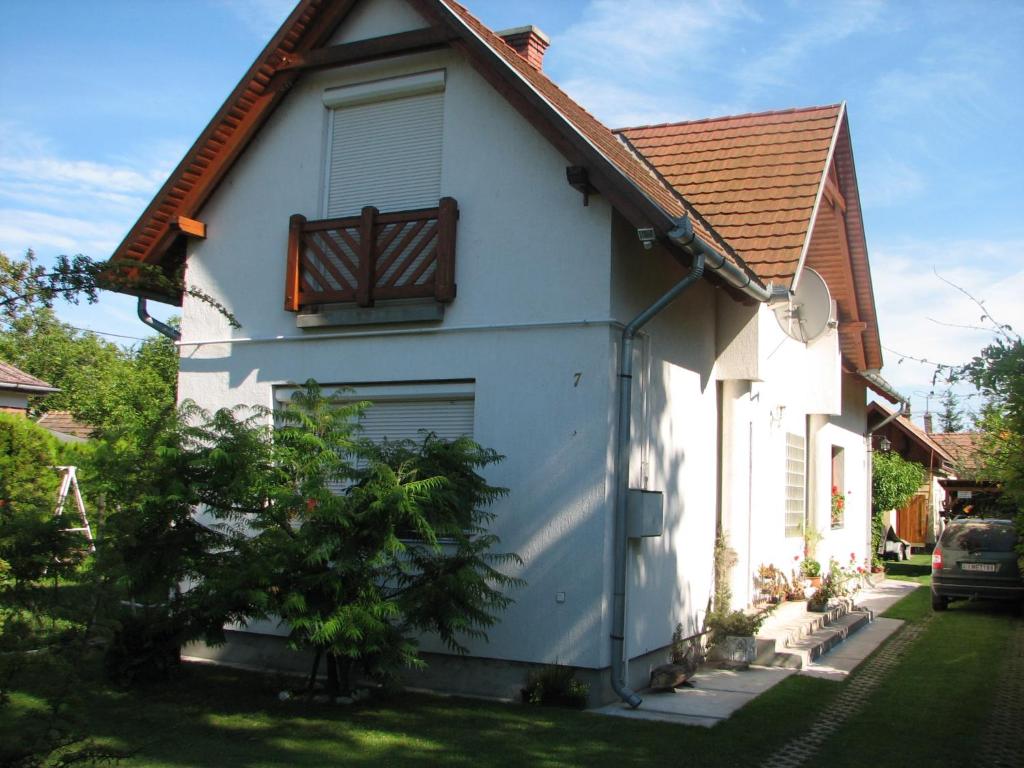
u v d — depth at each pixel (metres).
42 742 4.25
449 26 9.27
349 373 9.93
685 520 10.25
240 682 9.13
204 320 10.84
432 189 9.81
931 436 30.67
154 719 7.64
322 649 8.38
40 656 4.41
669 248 8.54
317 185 10.36
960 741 7.38
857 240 15.28
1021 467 7.34
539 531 8.73
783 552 13.47
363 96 10.17
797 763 6.67
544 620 8.60
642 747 6.96
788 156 12.16
